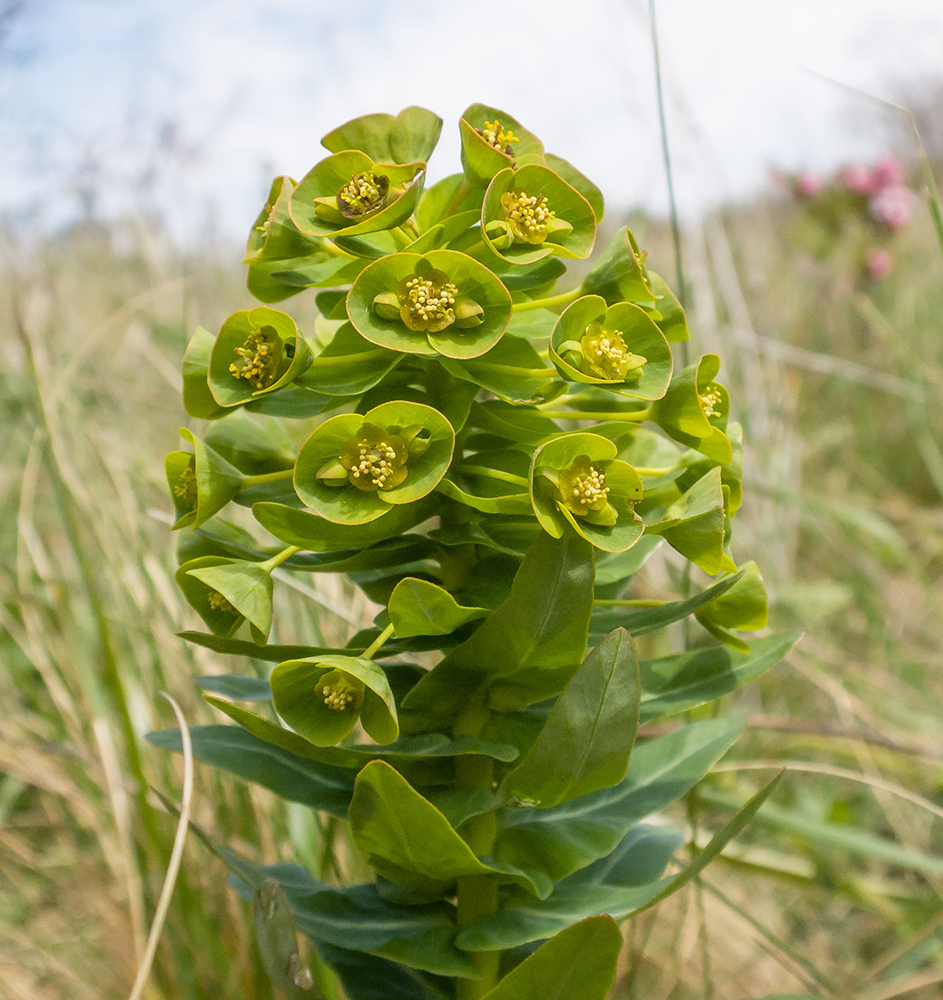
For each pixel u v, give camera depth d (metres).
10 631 0.28
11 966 0.24
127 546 0.27
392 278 0.13
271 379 0.14
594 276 0.15
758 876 0.27
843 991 0.22
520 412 0.15
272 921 0.13
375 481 0.13
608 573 0.16
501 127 0.15
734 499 0.16
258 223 0.16
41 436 0.27
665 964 0.23
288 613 0.26
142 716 0.25
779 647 0.16
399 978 0.16
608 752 0.13
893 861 0.23
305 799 0.15
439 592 0.13
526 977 0.13
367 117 0.15
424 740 0.14
